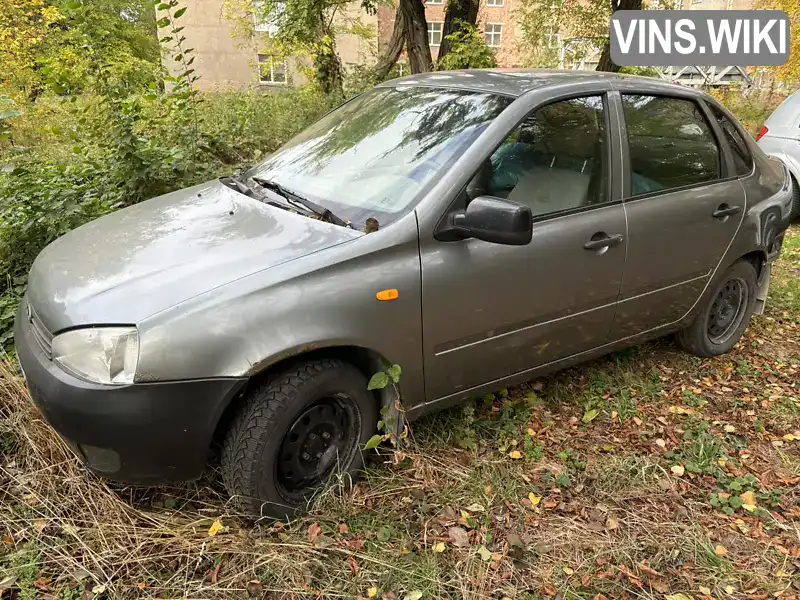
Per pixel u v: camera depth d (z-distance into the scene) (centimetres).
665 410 345
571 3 1210
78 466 253
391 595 214
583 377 368
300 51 1029
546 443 307
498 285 266
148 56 1617
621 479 282
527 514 258
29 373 222
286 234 245
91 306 214
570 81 304
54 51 856
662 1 1196
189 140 504
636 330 343
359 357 252
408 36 1078
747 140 392
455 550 236
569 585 225
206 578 216
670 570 235
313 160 308
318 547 228
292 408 226
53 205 402
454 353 266
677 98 346
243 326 212
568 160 291
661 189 327
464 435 299
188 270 226
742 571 236
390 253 239
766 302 498
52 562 218
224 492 252
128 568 217
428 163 267
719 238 357
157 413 204
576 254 288
